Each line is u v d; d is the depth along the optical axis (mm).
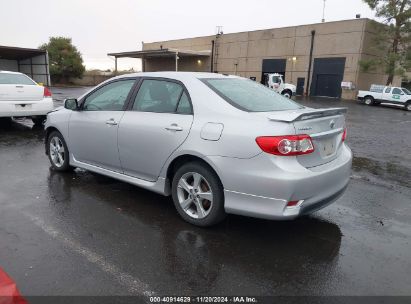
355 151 8617
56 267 3041
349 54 30922
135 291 2768
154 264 3148
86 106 5090
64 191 4875
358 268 3205
